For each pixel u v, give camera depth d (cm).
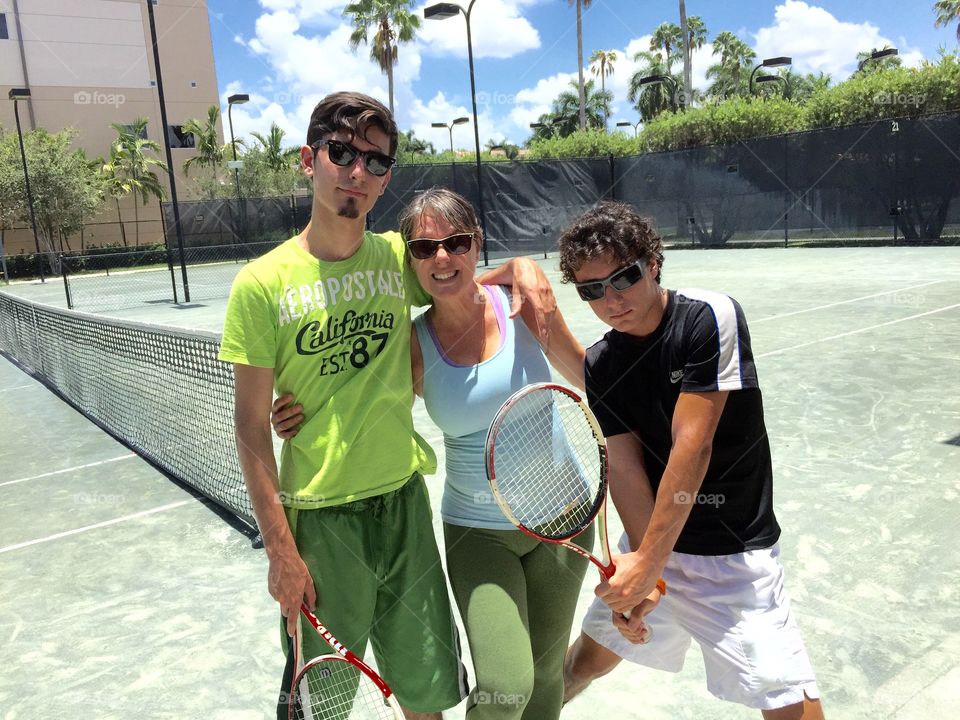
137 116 3931
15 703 246
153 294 1820
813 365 615
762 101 2217
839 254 1619
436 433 527
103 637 287
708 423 156
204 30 4050
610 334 177
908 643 240
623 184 2378
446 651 186
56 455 566
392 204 2036
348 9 3231
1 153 3203
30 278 3036
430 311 192
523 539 181
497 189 2183
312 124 167
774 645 166
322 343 170
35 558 369
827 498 356
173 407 477
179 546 373
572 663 211
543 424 186
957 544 303
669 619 189
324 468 172
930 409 477
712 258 1758
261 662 264
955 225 1664
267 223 2616
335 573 175
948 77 1739
